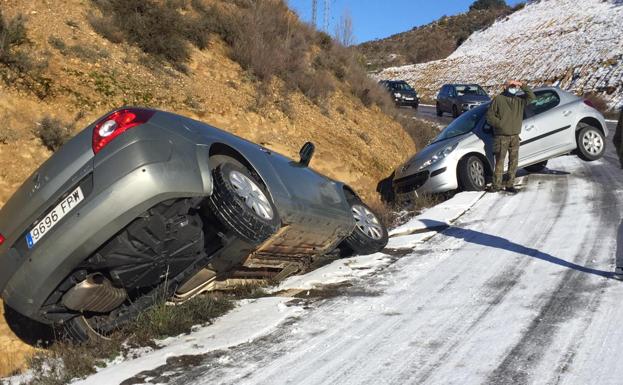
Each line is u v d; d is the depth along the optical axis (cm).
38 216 440
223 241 478
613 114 3069
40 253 429
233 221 463
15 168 686
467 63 6531
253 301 556
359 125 1338
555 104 1208
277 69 1230
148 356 431
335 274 639
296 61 1306
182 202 452
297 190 577
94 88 851
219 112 993
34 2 949
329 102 1320
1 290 455
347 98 1441
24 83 784
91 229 420
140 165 430
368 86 1567
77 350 447
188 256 475
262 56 1181
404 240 777
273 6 1470
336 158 1115
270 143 1021
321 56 1474
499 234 770
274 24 1389
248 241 477
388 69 7600
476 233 785
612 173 1189
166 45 1032
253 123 1034
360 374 390
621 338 427
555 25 6397
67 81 831
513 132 1062
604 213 838
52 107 781
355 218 714
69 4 998
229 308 538
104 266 447
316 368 402
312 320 496
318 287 595
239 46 1181
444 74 6400
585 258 632
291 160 643
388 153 1320
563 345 421
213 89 1038
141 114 461
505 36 7069
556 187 1080
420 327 471
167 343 459
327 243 643
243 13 1300
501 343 430
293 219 549
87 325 479
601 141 1227
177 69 1029
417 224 855
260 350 436
